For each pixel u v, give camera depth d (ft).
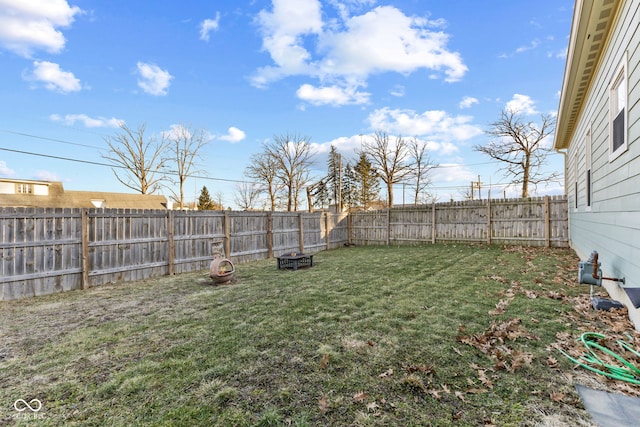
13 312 13.46
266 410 6.21
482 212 35.99
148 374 7.78
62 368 8.20
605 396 6.38
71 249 17.93
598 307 11.62
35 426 5.91
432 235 38.99
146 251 21.40
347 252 34.45
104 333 10.70
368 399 6.49
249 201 113.39
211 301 14.62
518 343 8.95
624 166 11.17
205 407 6.37
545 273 18.70
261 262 27.94
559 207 31.53
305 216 35.91
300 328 10.68
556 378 7.11
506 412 5.95
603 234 14.85
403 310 12.26
